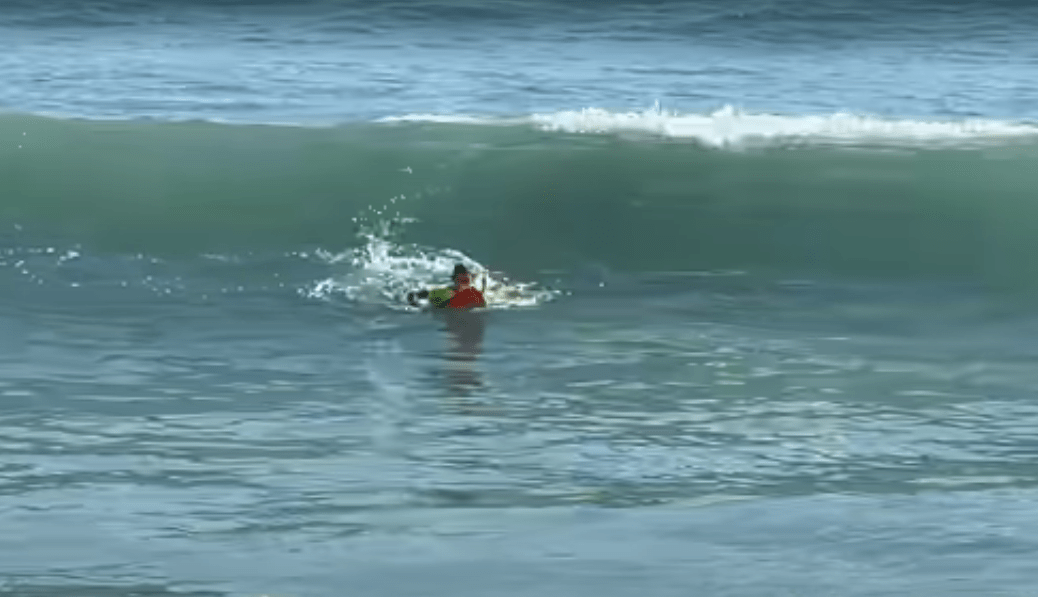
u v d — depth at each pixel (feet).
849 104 335.26
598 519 122.01
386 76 358.84
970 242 214.28
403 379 158.71
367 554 115.14
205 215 217.97
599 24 446.60
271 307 184.44
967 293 196.95
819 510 123.65
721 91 350.43
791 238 215.51
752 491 128.47
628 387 157.58
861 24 453.17
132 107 314.96
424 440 140.46
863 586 109.81
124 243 209.87
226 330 174.81
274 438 140.36
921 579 110.93
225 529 119.44
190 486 128.16
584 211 220.23
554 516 122.62
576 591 109.40
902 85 363.76
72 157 228.84
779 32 443.73
